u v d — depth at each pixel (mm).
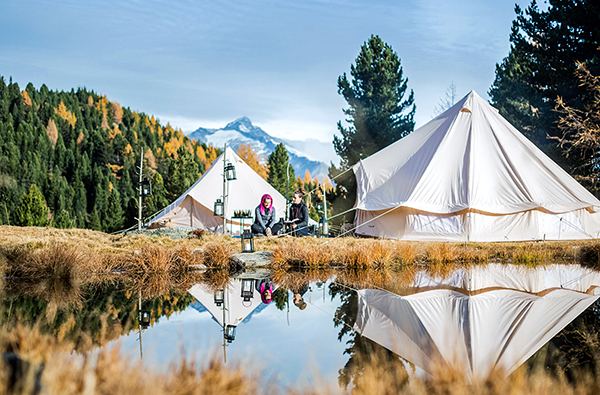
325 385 2123
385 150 14844
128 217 40250
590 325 3834
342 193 24297
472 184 11750
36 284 6008
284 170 49031
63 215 41062
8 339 2203
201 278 6805
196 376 1999
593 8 16969
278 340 3322
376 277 6930
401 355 2939
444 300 5027
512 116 20406
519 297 5203
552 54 18984
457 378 2062
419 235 11852
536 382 2070
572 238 11805
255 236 11172
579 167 17594
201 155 121188
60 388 1704
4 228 13859
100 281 6363
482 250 9539
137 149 105312
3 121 104938
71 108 124312
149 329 3604
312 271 7648
